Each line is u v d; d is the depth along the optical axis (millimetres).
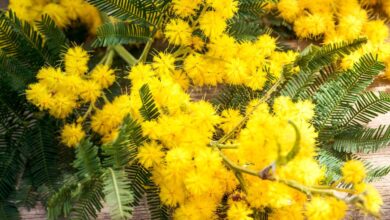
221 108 330
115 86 345
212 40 324
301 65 302
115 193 271
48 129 322
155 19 331
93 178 282
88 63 363
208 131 297
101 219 339
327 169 314
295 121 277
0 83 313
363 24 380
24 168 318
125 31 330
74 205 300
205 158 275
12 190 313
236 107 329
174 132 286
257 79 325
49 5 356
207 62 330
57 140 323
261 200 273
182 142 287
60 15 357
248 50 327
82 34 375
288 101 294
